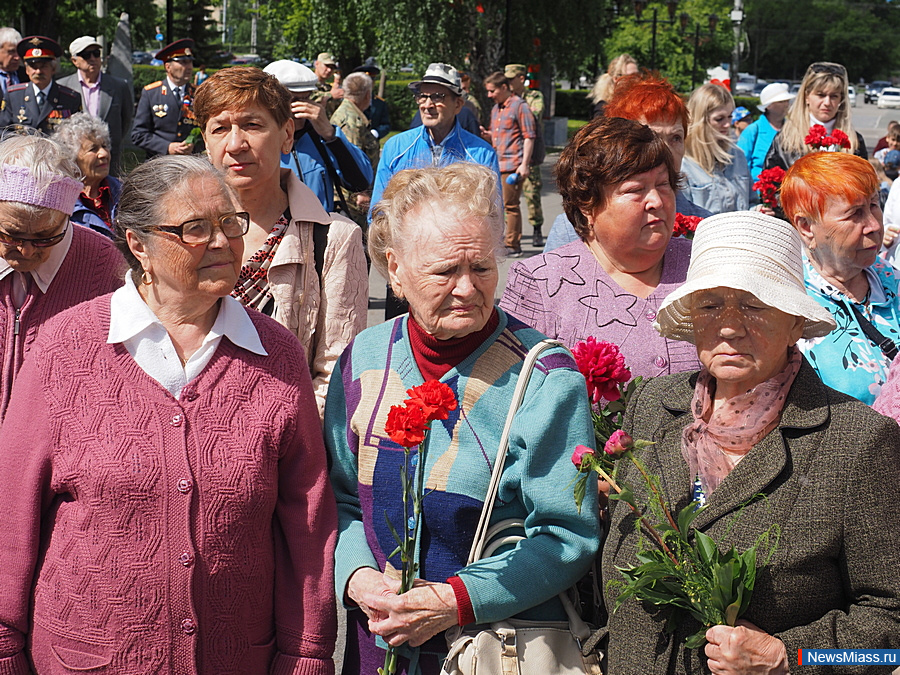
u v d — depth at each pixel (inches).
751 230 90.1
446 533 93.4
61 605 90.8
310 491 97.3
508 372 95.1
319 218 132.1
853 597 84.4
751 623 84.6
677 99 154.6
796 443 86.0
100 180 194.1
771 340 86.7
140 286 95.5
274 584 98.0
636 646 89.6
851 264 127.0
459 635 91.5
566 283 123.5
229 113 127.0
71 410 91.1
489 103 866.8
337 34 1050.7
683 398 96.0
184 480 90.0
